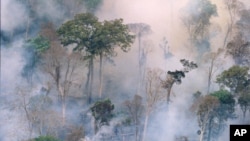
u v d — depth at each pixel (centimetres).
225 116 7956
